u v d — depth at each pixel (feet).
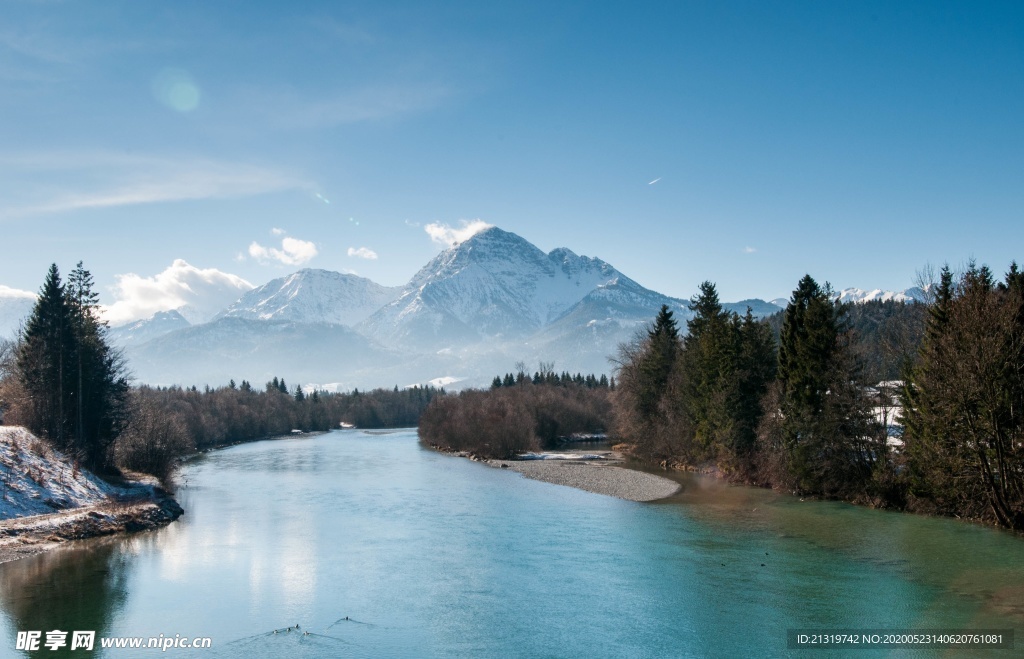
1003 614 109.29
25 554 153.38
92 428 269.23
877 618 109.29
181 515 205.46
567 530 176.35
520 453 393.09
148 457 274.36
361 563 146.82
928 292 248.52
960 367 162.30
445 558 150.10
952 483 172.55
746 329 276.21
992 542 152.76
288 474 314.14
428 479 289.33
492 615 114.73
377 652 100.48
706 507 206.80
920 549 148.25
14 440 208.44
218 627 110.63
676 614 113.39
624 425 361.71
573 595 123.85
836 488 214.28
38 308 272.31
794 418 223.10
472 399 508.12
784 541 159.63
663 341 343.46
